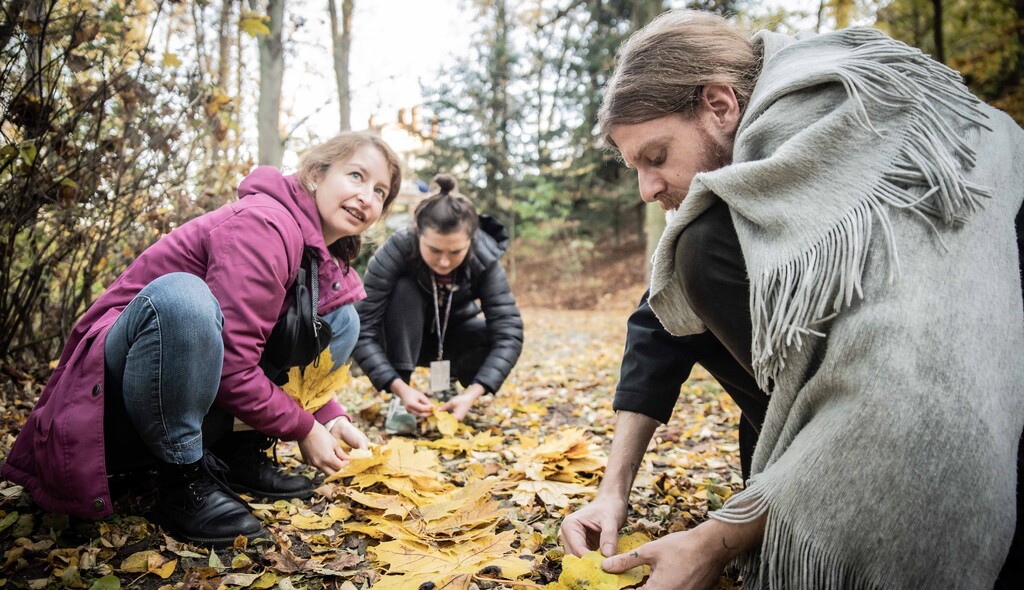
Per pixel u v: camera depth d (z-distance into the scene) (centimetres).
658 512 175
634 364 159
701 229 121
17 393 242
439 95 1470
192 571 130
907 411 91
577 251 1612
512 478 198
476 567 133
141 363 134
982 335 93
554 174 1528
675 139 126
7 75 220
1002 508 91
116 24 258
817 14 831
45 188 235
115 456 150
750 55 129
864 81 106
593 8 1338
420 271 265
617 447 155
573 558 122
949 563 91
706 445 259
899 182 102
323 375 186
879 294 96
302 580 134
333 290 182
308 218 176
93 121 255
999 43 717
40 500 135
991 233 100
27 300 261
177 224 284
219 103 290
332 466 171
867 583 96
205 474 149
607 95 133
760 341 109
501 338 280
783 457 104
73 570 123
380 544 143
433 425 255
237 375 152
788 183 107
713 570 110
